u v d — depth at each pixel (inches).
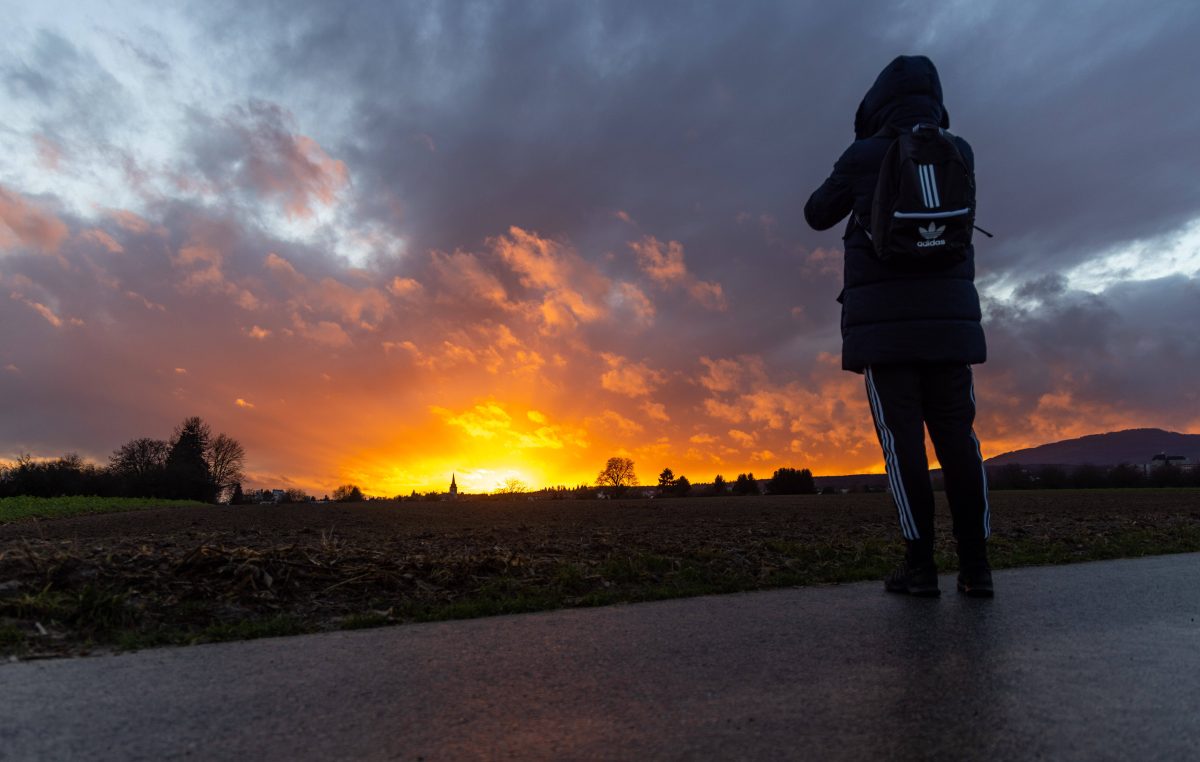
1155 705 59.4
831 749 50.1
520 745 51.7
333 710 60.3
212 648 85.5
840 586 136.3
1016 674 69.1
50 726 56.6
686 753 49.8
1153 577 139.0
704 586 138.7
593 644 84.8
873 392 131.3
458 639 88.8
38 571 130.9
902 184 123.8
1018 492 1172.5
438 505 983.6
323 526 441.4
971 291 130.4
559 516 563.5
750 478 2153.1
